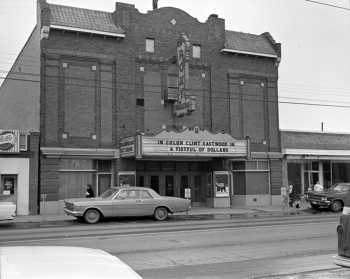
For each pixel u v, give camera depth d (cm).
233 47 3231
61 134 2683
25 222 2180
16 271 242
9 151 2497
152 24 3000
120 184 2812
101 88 2816
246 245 1323
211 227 1777
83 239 1440
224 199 3095
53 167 2630
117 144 2831
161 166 3025
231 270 985
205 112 3119
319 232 1602
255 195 3228
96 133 2783
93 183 2780
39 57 2709
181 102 2875
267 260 1101
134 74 2917
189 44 2914
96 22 2847
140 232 1623
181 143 2750
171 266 1031
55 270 249
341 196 2800
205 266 1032
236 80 3234
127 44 2903
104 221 2202
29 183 2559
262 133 3300
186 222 2081
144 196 2197
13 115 3412
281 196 3309
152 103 2961
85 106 2764
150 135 2670
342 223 764
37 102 2717
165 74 3003
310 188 3453
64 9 2825
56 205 2616
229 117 3191
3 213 1967
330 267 1008
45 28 2642
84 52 2777
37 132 2597
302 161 3484
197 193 3136
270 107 3347
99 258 294
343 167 3659
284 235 1524
